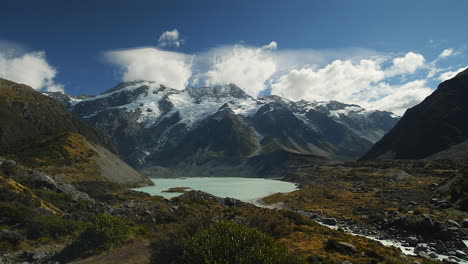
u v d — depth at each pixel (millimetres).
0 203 40875
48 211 44062
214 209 62250
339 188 138000
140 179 189250
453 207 64688
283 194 133625
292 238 35781
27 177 65125
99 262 27109
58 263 27969
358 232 57500
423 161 178875
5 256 29219
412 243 47188
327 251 30703
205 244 19516
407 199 87125
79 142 164125
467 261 38094
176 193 149375
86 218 43500
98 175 137250
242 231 20531
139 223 45719
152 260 25109
